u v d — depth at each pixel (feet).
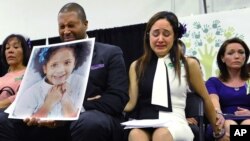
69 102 5.76
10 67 9.44
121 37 13.28
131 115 6.65
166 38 6.58
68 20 6.69
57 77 6.06
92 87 6.41
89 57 6.03
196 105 6.37
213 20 11.09
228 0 11.69
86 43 6.17
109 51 6.63
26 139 6.57
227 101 8.59
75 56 6.11
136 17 13.41
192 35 11.28
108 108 6.03
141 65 6.75
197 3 12.16
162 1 12.91
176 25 6.70
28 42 9.60
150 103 6.42
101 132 5.63
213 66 10.87
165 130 5.66
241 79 8.84
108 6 13.96
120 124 6.08
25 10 15.48
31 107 6.01
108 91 6.24
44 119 5.76
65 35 6.75
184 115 6.38
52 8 14.94
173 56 6.64
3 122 6.56
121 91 6.19
